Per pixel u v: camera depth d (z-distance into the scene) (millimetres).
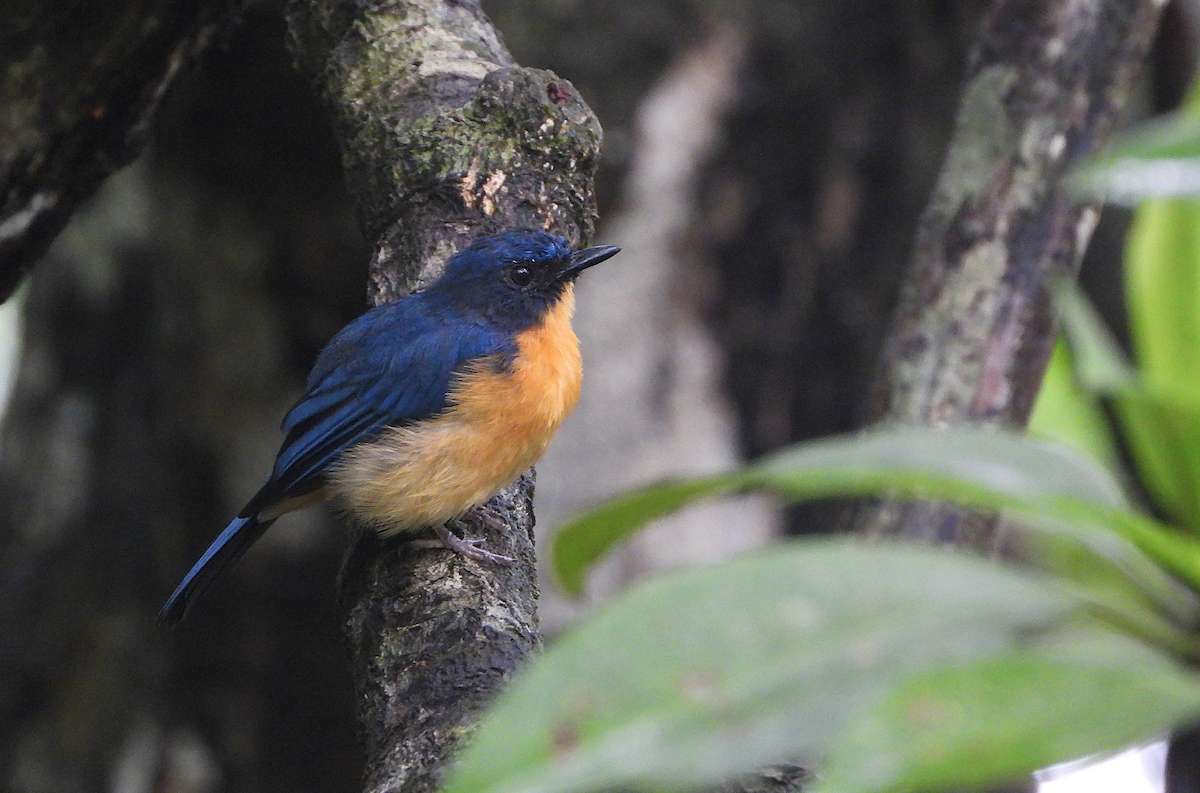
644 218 16641
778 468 2572
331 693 15727
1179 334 5016
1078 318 6172
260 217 15523
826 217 16891
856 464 2529
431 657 6434
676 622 2111
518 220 9070
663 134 16438
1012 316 8500
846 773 1791
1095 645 2043
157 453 16016
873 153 16844
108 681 15742
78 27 8562
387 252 9352
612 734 1958
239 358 15852
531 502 9375
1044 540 7703
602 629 2100
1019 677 1895
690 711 1983
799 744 1913
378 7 9773
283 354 15938
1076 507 2518
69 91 8789
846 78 16719
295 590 15602
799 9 16469
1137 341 5715
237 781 15562
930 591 2182
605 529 3035
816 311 17031
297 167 15125
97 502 16156
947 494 2566
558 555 3131
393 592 7180
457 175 9102
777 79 16578
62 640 15852
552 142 9219
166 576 15938
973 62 8875
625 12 16078
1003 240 8562
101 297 16156
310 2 9977
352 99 9523
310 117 14578
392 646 6730
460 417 8766
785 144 16781
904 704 1858
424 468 8711
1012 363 8469
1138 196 1970
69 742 15555
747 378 17000
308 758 15727
